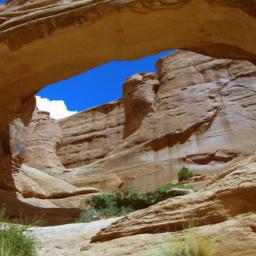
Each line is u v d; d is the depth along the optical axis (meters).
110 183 33.41
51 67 16.17
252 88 32.69
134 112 39.16
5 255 4.46
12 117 17.89
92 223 8.39
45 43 14.90
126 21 14.20
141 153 34.16
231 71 34.62
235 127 30.88
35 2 15.66
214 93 33.81
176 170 30.92
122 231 5.77
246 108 31.92
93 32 14.62
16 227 5.57
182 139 32.53
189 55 37.91
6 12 15.93
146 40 14.98
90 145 50.03
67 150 50.94
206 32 14.56
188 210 5.43
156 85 39.16
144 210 5.97
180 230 5.31
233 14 13.38
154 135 34.34
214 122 31.91
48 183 24.92
